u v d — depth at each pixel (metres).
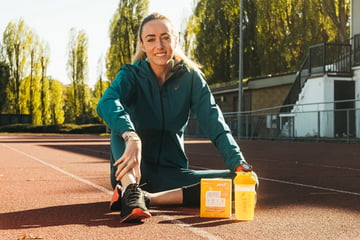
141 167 3.49
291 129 18.59
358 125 15.52
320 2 27.39
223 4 36.22
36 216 3.08
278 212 3.28
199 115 3.52
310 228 2.74
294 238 2.49
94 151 11.91
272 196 4.09
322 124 16.88
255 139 20.92
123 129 2.88
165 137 3.48
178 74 3.47
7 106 57.44
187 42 42.56
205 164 7.89
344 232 2.64
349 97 19.19
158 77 3.49
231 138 3.36
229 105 29.77
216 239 2.45
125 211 2.80
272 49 33.12
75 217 3.04
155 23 3.36
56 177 5.67
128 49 48.91
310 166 7.41
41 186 4.77
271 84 25.33
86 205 3.54
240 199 2.95
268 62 33.19
